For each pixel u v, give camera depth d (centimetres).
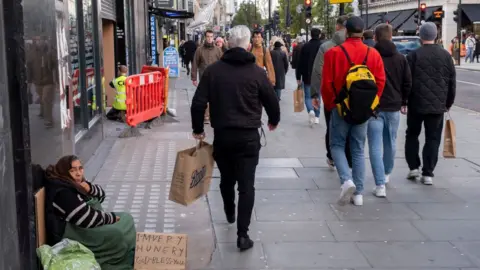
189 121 1278
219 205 656
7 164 355
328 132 803
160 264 462
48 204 434
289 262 496
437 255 511
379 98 627
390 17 6575
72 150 564
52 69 473
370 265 489
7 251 348
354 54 611
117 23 1547
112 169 827
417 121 729
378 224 591
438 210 637
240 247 518
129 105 1053
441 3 5459
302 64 1128
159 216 620
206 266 487
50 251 402
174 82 2403
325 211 634
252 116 508
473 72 3247
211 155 530
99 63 1041
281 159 890
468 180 761
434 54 696
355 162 646
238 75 505
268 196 689
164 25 3566
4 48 361
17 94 387
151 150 956
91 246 444
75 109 847
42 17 443
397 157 905
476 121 1273
